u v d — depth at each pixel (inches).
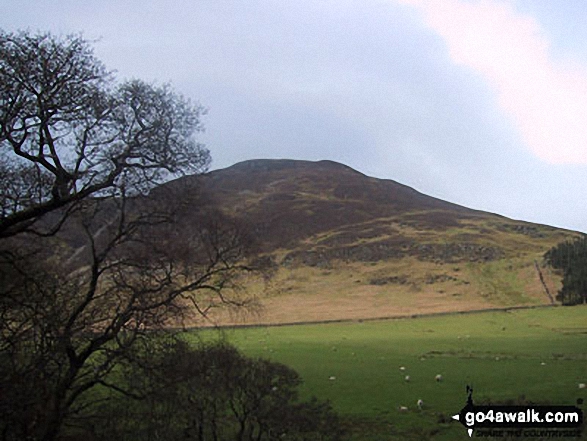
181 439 938.7
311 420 957.2
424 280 6328.7
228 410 1041.5
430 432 1136.8
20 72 817.5
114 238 1003.9
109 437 902.4
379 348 2578.7
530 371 1802.4
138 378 931.3
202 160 1088.8
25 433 792.9
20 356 828.0
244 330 3612.2
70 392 1027.3
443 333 3280.0
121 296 994.7
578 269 5703.7
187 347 1011.9
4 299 815.7
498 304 5068.9
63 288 965.2
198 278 1178.0
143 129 997.2
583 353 2279.8
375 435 1126.4
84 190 911.0
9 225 819.4
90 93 921.5
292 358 2235.5
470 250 7391.7
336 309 5059.1
